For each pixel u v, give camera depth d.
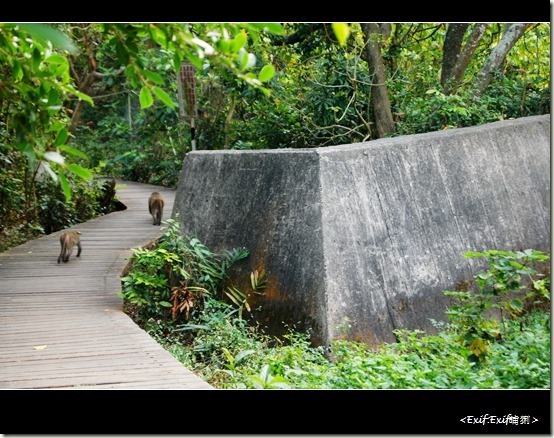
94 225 14.27
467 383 6.18
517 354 6.75
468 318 6.52
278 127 15.88
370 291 7.94
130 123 24.59
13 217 14.23
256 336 8.21
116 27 2.85
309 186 8.16
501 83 14.89
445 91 14.57
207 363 7.59
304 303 7.85
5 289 9.07
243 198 9.34
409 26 15.90
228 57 2.79
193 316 8.98
